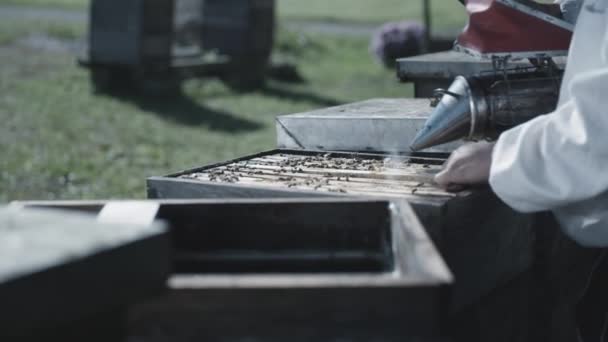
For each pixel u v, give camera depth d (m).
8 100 15.89
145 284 1.64
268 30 20.23
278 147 3.99
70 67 19.83
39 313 1.43
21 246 1.53
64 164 11.33
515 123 3.11
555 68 3.27
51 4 32.88
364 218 2.43
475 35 3.10
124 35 17.14
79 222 1.72
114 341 1.68
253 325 1.68
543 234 3.62
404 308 1.66
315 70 23.19
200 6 21.39
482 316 3.08
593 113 2.50
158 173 11.27
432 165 3.42
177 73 17.94
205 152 12.88
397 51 22.77
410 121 3.60
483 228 2.99
